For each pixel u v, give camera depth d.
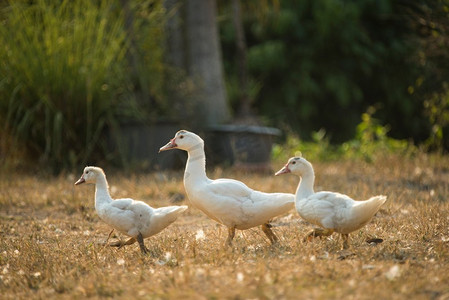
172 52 24.75
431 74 23.27
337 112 42.78
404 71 40.50
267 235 10.35
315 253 8.88
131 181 18.45
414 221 11.65
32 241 11.30
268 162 22.47
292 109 41.38
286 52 40.66
